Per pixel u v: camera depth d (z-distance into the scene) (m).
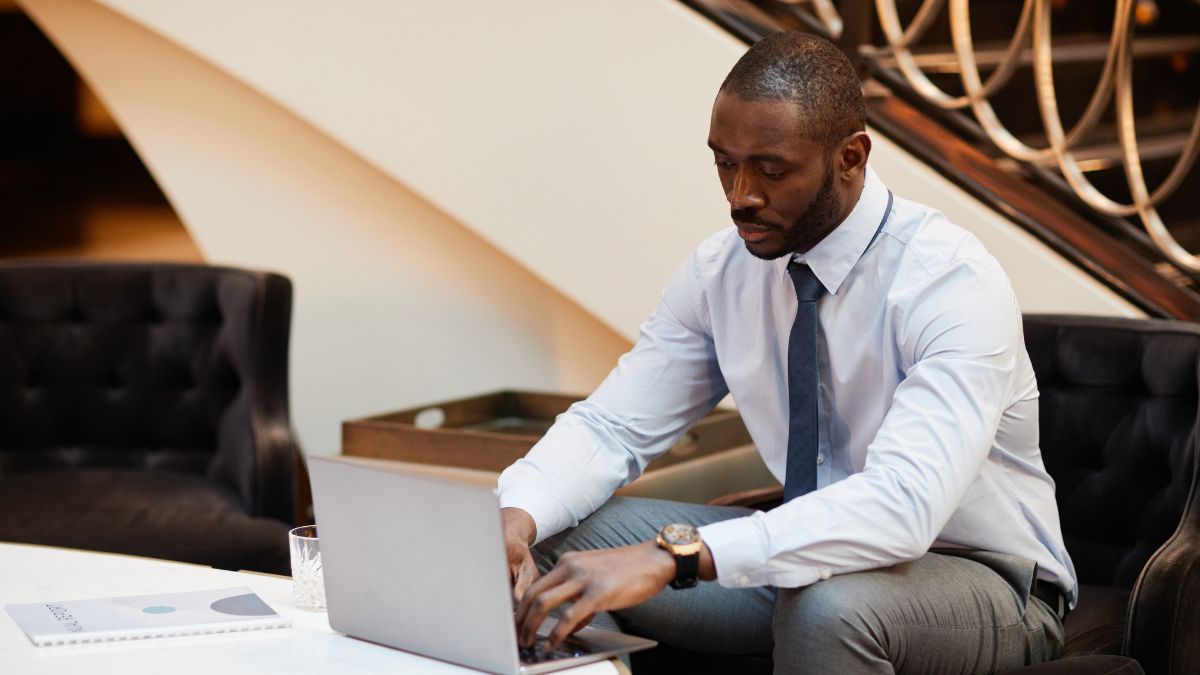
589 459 1.95
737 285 1.99
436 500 1.39
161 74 3.56
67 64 8.60
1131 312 2.69
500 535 1.34
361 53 3.25
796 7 3.11
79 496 2.74
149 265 3.06
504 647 1.36
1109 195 3.45
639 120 3.02
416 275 3.53
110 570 1.79
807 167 1.70
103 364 3.03
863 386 1.88
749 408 2.02
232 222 3.62
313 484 1.52
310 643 1.49
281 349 2.95
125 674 1.37
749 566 1.59
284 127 3.54
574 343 3.43
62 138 8.71
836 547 1.61
